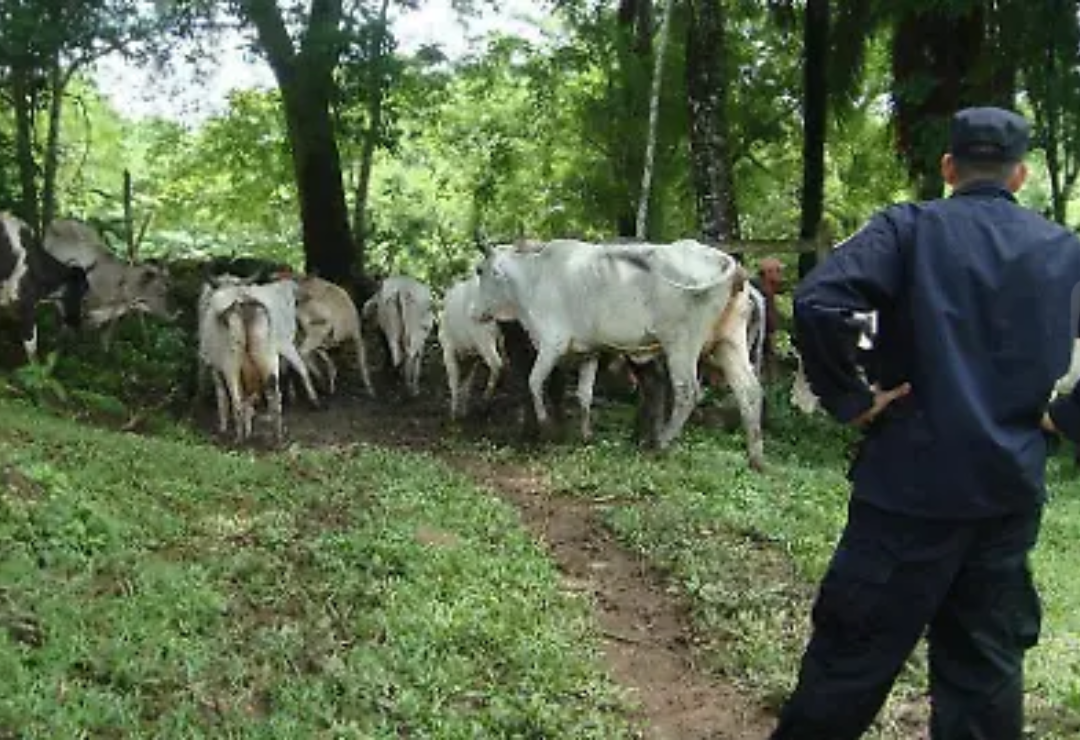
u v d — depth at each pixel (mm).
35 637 5406
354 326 14039
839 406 3852
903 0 14297
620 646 6207
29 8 13547
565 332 10867
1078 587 7355
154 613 5801
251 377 11242
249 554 6719
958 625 3939
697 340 10250
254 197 22688
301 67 15523
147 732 4816
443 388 14797
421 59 16859
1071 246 3893
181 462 8891
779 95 19875
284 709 5121
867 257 3838
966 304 3789
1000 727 3928
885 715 5371
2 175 14867
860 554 3875
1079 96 13742
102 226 16984
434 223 21719
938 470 3738
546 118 20422
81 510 6801
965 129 4008
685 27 16766
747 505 8711
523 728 5129
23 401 10883
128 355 14039
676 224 19297
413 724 5105
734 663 5945
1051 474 11133
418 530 7520
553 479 9477
